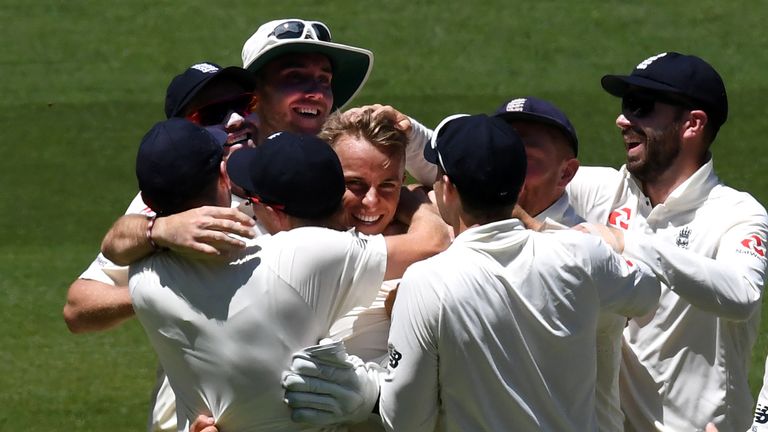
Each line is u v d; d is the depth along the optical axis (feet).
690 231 57.11
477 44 161.17
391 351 46.24
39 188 132.67
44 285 111.86
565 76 153.79
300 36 59.16
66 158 139.03
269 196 46.42
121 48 163.94
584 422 47.16
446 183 46.70
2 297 109.40
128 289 52.13
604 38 161.38
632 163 58.70
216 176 47.24
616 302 46.88
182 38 165.68
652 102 57.57
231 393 45.98
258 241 46.50
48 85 156.04
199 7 172.65
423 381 45.80
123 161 138.21
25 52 163.84
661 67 57.47
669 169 58.13
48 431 86.33
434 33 163.94
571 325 45.96
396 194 52.19
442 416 47.06
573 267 45.88
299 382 45.16
